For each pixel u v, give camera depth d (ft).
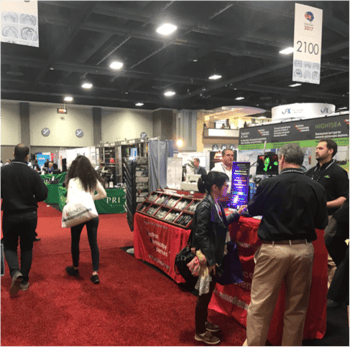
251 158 15.37
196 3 23.39
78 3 20.99
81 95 49.24
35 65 34.14
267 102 56.90
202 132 64.23
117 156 33.55
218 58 39.52
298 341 6.09
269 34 26.50
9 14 11.10
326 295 7.50
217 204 7.03
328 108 16.17
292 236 5.90
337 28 23.97
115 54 35.86
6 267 12.30
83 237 17.35
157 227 11.99
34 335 7.41
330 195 9.42
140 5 21.93
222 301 8.78
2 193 9.68
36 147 55.42
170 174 18.49
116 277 11.20
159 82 48.83
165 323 7.98
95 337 7.33
